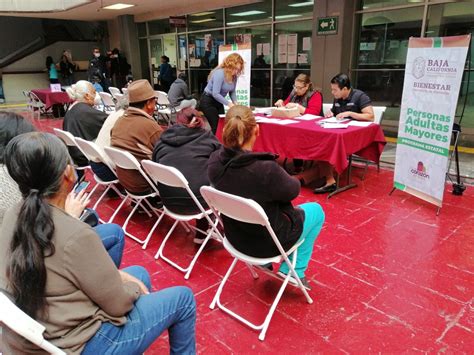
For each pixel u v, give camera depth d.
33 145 1.00
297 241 1.87
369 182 4.00
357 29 6.42
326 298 2.10
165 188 2.36
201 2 9.03
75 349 1.03
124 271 1.57
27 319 0.91
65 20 14.32
